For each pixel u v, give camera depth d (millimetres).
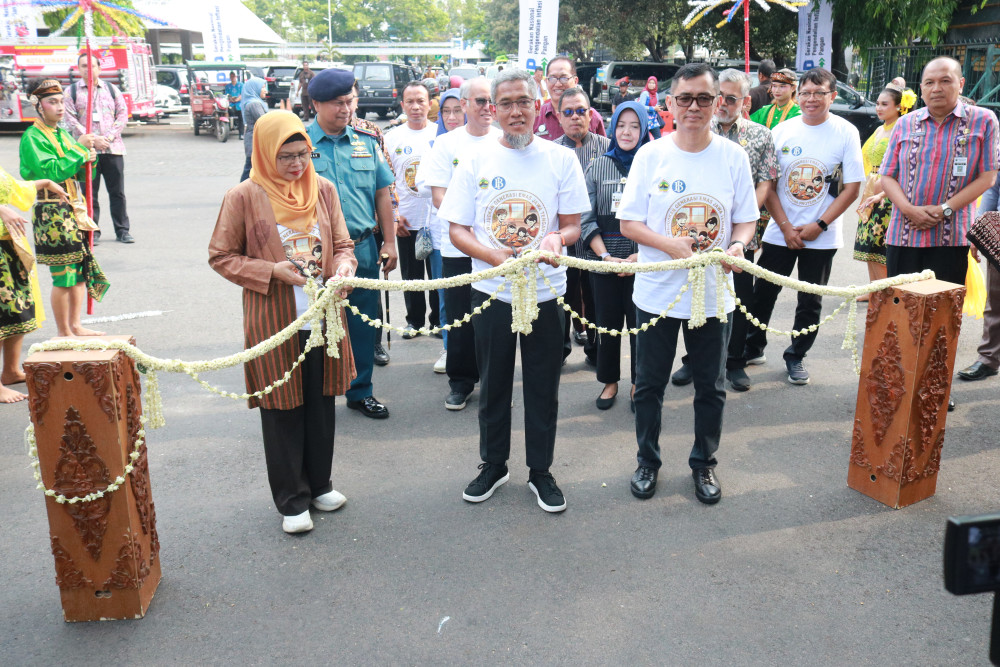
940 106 4586
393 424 4863
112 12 7289
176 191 13578
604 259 4668
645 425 3924
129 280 8055
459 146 4797
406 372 5762
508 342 3689
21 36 19391
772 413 4957
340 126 4559
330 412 3705
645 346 3844
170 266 8633
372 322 3451
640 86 16359
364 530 3662
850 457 4027
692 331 3787
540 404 3744
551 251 3426
